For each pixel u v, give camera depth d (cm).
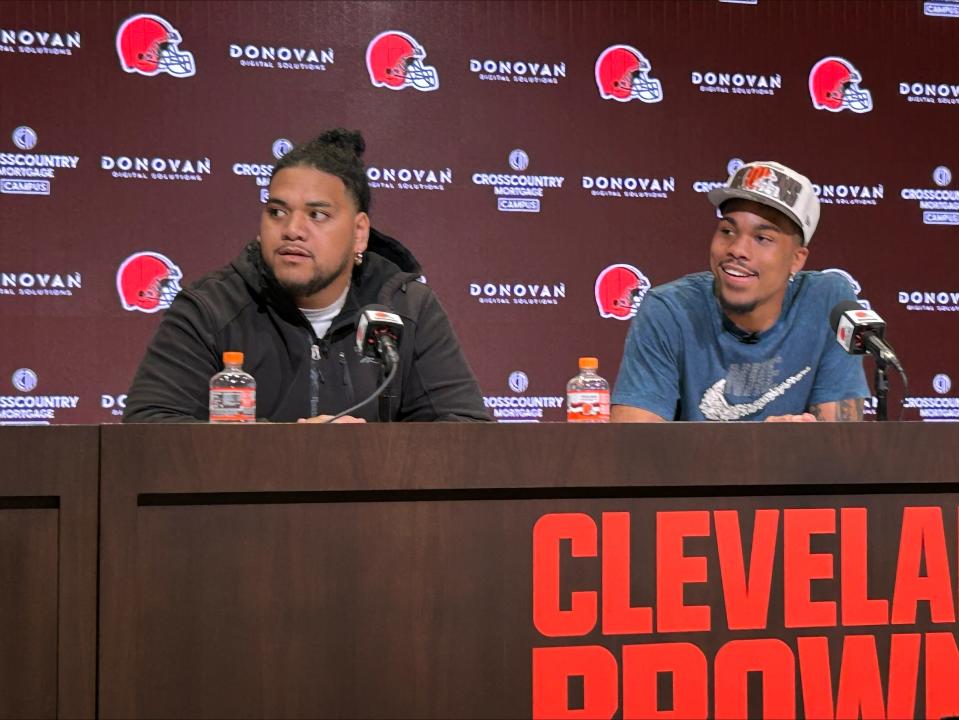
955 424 148
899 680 147
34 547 129
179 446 131
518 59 364
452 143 360
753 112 376
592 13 368
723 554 144
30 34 337
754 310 232
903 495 149
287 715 133
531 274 364
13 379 335
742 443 143
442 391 212
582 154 367
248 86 348
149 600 130
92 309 339
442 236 360
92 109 339
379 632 136
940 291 383
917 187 383
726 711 143
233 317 203
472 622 138
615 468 140
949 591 149
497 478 138
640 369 236
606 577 141
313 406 204
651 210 370
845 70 380
